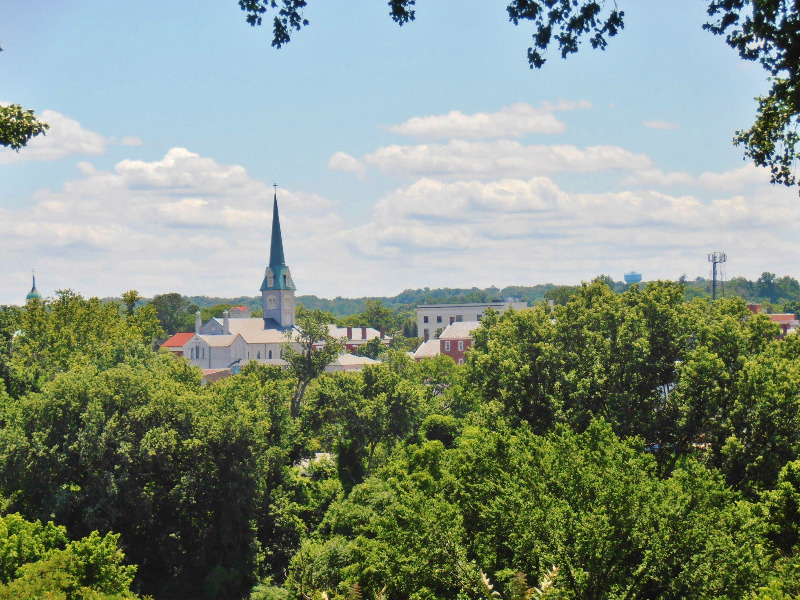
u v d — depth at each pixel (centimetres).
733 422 5638
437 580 3516
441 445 6053
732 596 3152
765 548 3672
